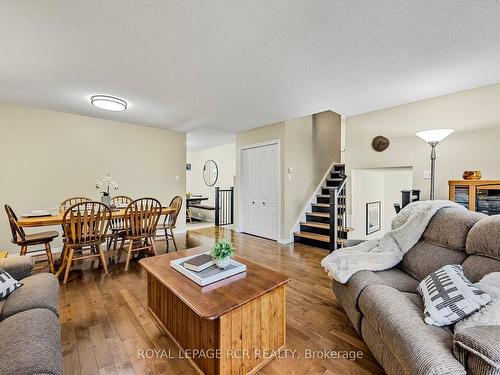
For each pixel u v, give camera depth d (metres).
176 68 2.42
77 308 2.13
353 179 4.11
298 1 1.54
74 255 3.29
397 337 1.16
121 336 1.77
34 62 2.29
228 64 2.34
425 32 1.84
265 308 1.55
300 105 3.54
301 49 2.08
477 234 1.59
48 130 3.83
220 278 1.67
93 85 2.82
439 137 2.75
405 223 2.19
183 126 4.89
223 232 5.50
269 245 4.35
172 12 1.63
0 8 1.56
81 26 1.77
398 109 3.55
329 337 1.79
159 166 5.08
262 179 5.00
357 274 1.85
